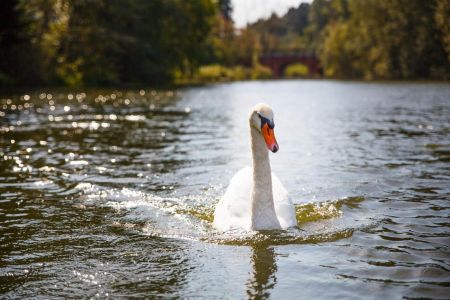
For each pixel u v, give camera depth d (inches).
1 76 1889.8
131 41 2311.8
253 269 242.1
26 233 299.3
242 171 336.5
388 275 232.1
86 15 2246.6
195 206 351.6
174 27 2714.1
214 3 3459.6
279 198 313.7
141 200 366.3
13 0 1813.5
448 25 2346.2
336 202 355.3
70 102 1286.9
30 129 756.0
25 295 219.9
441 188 386.0
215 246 273.6
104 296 217.5
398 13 2600.9
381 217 318.7
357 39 3011.8
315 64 4749.0
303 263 247.6
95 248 274.2
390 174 436.5
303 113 1018.1
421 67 2623.0
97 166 482.3
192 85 2485.2
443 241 274.2
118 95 1598.2
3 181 425.7
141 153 552.1
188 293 218.1
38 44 2036.2
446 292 214.7
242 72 4094.5
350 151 556.4
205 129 755.4
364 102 1275.8
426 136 651.5
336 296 212.2
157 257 259.9
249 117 294.0
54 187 404.5
